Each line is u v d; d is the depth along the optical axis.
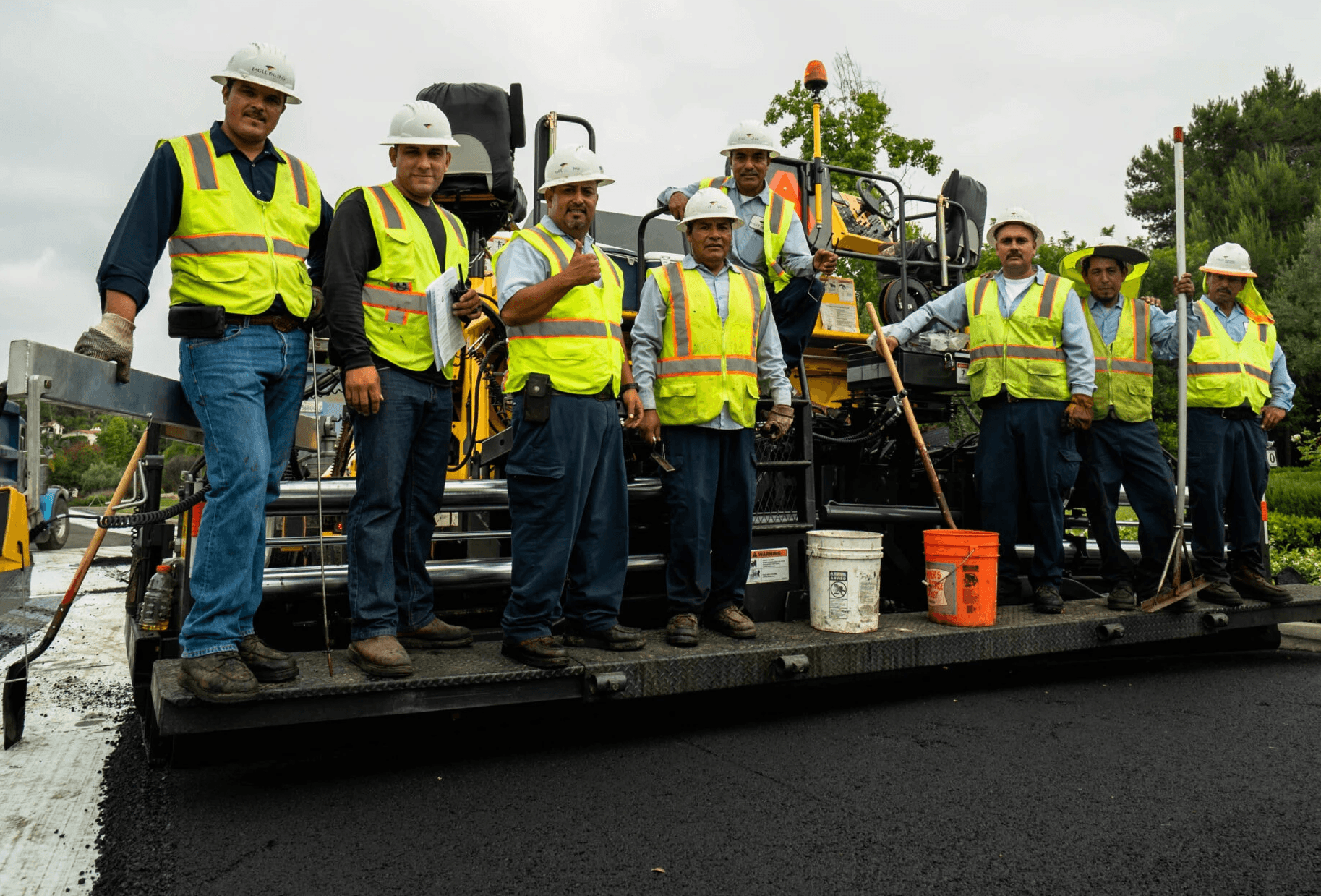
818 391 6.21
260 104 2.92
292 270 3.03
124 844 2.55
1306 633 5.61
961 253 6.27
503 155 4.54
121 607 7.41
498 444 4.48
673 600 3.93
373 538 3.23
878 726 3.68
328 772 3.17
